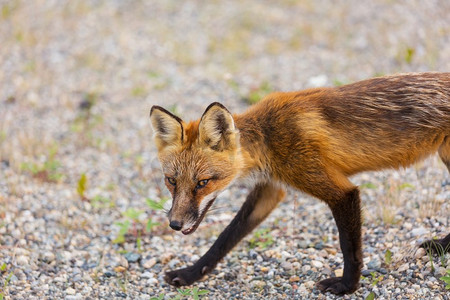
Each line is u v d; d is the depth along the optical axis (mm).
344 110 8633
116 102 17484
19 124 16109
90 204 12367
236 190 13023
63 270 9875
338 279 8773
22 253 10180
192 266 9500
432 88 8734
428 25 19922
